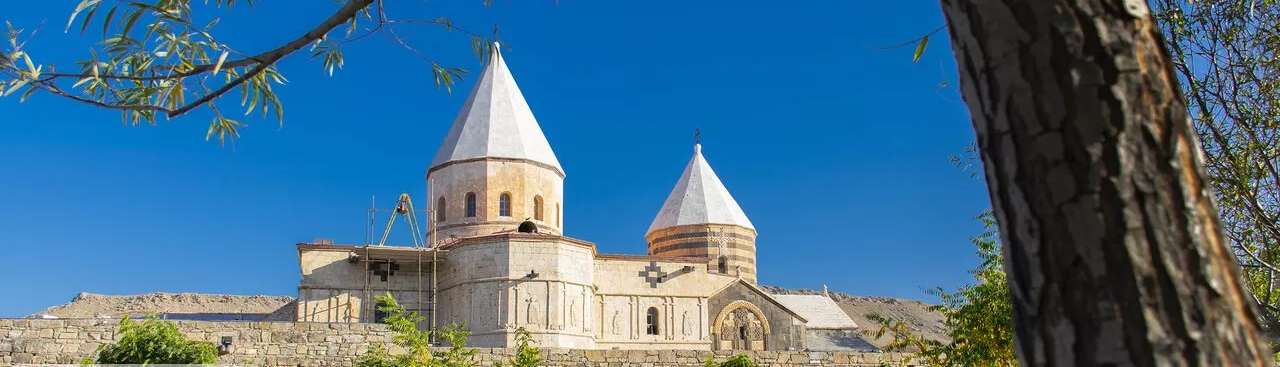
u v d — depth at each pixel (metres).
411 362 29.48
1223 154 14.24
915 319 95.44
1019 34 4.53
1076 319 4.34
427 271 50.88
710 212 66.69
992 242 28.62
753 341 57.00
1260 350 4.36
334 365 34.41
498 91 57.62
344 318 49.22
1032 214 4.50
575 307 48.91
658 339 54.69
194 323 33.62
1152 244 4.30
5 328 32.16
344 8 8.54
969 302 29.39
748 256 67.31
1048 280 4.44
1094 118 4.40
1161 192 4.37
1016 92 4.55
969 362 28.12
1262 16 14.27
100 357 27.44
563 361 37.00
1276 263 14.73
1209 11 14.22
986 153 4.76
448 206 55.00
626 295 55.00
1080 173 4.38
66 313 78.06
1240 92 14.25
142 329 28.25
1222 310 4.32
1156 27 4.63
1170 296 4.27
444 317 49.62
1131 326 4.24
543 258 48.44
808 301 69.25
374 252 49.75
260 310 87.56
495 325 47.16
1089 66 4.42
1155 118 4.45
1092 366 4.29
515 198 54.69
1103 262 4.30
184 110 9.21
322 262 49.81
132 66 9.95
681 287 55.91
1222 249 4.45
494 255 48.28
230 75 10.55
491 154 55.00
